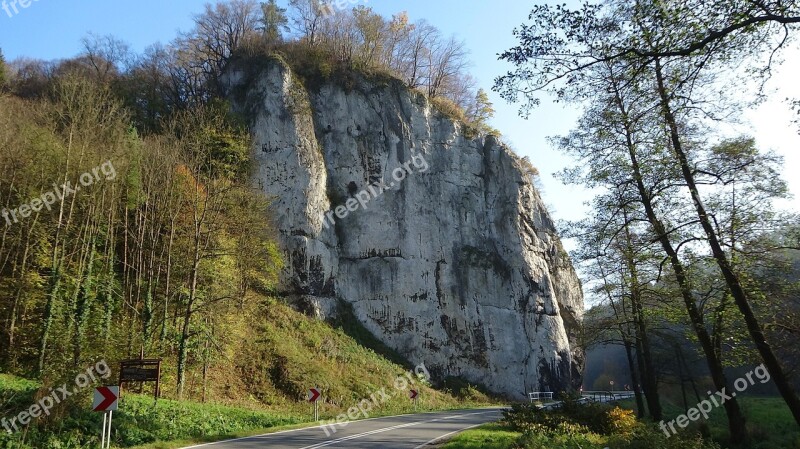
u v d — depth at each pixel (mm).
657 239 17375
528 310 53281
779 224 16094
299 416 25766
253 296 37969
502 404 44656
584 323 30719
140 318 26906
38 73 51844
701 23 9633
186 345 24906
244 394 29141
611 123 18031
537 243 57719
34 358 22547
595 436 18938
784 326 16266
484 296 51531
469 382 46938
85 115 27750
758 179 16703
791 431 26078
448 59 65688
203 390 25812
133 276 29266
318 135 51312
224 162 34156
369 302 46969
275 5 58625
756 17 9273
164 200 28359
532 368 50750
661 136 16984
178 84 54125
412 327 47031
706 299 17906
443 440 15656
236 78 51594
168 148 29562
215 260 30328
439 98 63031
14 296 23297
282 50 54844
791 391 15602
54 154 26375
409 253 49719
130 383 23125
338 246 48031
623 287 22734
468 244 53406
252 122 47312
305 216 45281
